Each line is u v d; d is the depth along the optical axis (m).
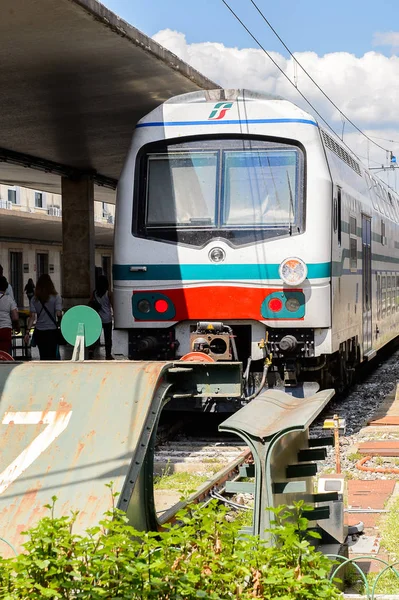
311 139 12.04
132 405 5.82
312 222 11.88
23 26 11.38
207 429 13.00
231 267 11.89
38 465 5.64
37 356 23.88
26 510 5.43
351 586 6.02
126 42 12.20
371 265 17.70
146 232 12.17
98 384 5.97
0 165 23.50
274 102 12.17
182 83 14.88
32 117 17.36
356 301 15.21
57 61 13.25
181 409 11.47
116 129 18.98
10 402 5.98
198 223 12.05
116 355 12.30
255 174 12.05
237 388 7.23
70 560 4.00
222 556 4.20
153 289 12.07
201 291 11.92
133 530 4.15
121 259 12.21
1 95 15.44
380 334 19.33
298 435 6.23
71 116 17.41
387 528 7.57
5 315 14.45
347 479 9.76
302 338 11.95
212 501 4.61
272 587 4.03
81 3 10.55
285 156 12.04
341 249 13.24
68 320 7.89
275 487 5.16
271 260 11.84
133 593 3.81
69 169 24.31
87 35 11.83
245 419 5.27
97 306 18.41
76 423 5.79
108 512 4.43
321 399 5.75
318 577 4.15
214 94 12.30
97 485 5.47
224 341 11.55
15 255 46.41
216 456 10.59
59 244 49.94
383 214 20.23
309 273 11.80
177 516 4.50
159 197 12.20
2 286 14.43
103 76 14.23
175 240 12.05
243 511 8.23
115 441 5.66
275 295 11.82
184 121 12.24
